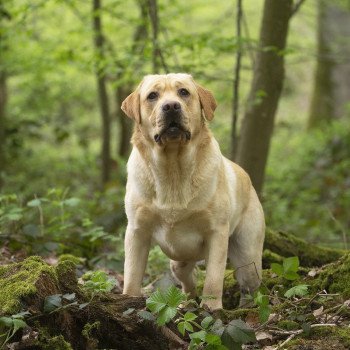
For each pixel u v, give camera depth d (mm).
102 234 7594
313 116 21469
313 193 14320
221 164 5770
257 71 9750
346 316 5004
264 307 4633
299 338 4617
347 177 15711
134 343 4531
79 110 21141
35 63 13906
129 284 5652
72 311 4520
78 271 6734
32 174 15391
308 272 6426
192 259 5926
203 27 18141
